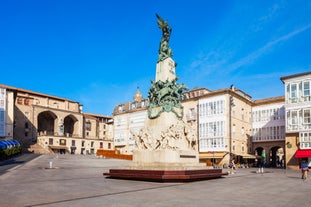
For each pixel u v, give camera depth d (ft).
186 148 75.25
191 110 194.39
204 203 39.04
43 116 297.33
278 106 184.44
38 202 38.52
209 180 72.84
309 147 136.98
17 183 60.34
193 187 56.65
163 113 76.13
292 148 142.92
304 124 139.64
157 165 69.82
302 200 42.73
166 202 39.42
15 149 178.29
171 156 69.67
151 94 81.46
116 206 36.17
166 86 79.97
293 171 123.54
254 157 179.63
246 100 192.85
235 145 177.47
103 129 352.49
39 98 290.76
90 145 303.07
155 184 60.39
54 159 158.10
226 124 172.35
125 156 184.44
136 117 238.89
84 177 76.18
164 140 72.23
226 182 68.59
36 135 270.46
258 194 48.67
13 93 223.10
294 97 144.77
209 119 180.86
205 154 178.09
